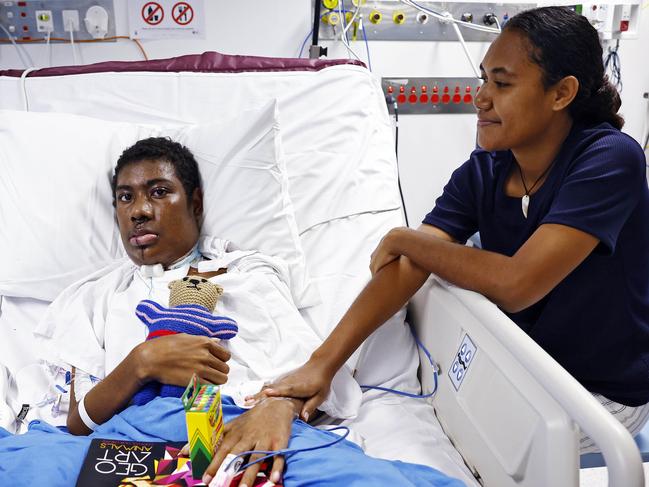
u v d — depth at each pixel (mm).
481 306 1026
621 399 1232
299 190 1569
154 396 1057
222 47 1995
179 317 1108
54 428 1049
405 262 1204
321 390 1104
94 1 1869
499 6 2111
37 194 1431
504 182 1251
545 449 841
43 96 1657
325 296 1442
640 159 1075
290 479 875
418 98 2215
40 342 1268
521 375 929
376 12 2053
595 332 1190
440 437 1175
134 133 1544
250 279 1270
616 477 684
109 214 1461
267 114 1399
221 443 922
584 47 1051
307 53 2057
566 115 1127
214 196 1414
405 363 1322
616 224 1040
